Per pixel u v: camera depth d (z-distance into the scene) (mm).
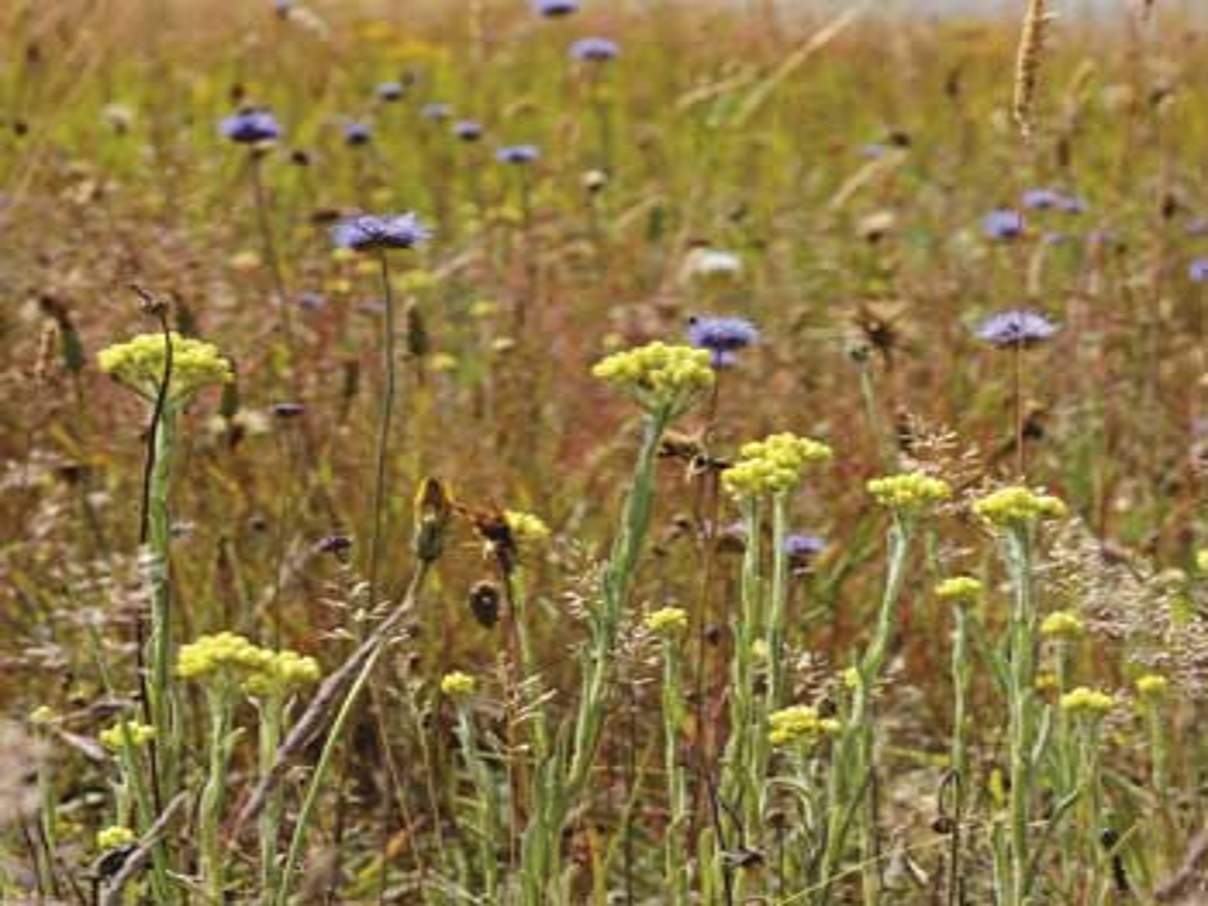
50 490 8570
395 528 8398
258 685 4730
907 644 7781
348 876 6520
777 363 10141
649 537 7984
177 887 5238
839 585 7738
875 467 8930
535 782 5160
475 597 5676
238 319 9914
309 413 8969
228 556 7902
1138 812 6406
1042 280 11781
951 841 5797
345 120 15102
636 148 15531
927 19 17703
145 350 4926
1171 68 15031
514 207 13648
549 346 10430
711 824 5793
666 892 6082
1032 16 6445
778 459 5223
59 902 5137
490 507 5668
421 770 6953
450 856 6633
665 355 4996
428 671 7434
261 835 4938
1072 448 9633
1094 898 5609
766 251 12562
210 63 17250
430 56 17797
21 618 7844
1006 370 10227
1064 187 12805
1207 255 12672
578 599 5352
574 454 9492
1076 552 6430
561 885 5156
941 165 15047
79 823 6742
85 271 10047
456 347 10656
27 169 11453
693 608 7598
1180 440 9984
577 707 7078
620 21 18594
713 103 16109
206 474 8445
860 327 9094
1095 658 6949
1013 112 6512
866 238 12469
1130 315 10992
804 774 5402
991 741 7090
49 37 14906
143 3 17250
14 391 9023
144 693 5531
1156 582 6141
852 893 6312
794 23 16547
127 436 8680
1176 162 14445
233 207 12344
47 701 7270
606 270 12094
